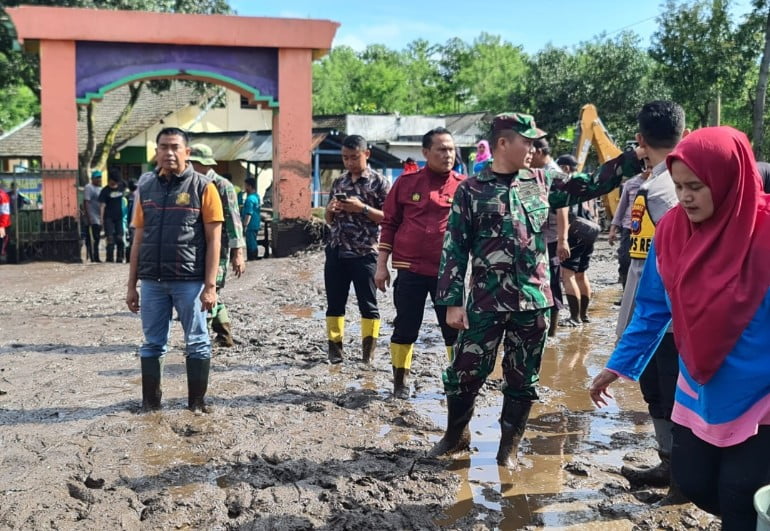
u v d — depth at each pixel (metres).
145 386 5.66
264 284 12.98
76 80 16.61
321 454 4.80
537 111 35.97
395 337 6.12
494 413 5.73
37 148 34.69
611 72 34.31
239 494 4.17
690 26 27.58
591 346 8.12
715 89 27.48
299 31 17.34
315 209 24.56
